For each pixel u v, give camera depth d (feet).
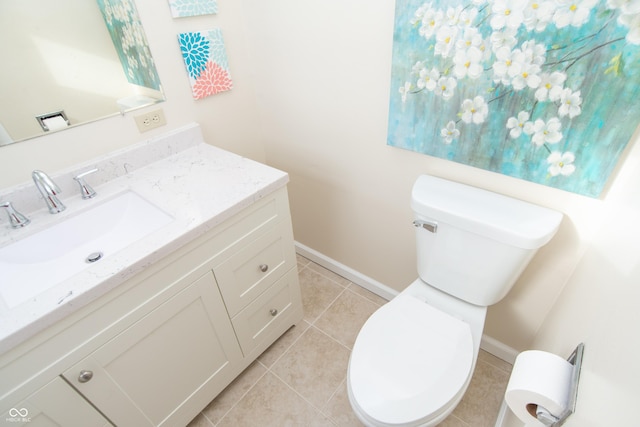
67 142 3.73
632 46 2.29
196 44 4.36
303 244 6.82
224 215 3.36
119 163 4.10
